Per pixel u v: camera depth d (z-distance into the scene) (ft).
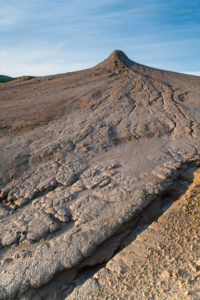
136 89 36.06
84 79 42.39
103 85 37.81
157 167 19.07
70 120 28.37
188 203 14.89
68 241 12.69
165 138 24.32
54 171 19.58
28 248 12.91
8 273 11.30
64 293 10.78
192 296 8.13
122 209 14.67
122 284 9.82
